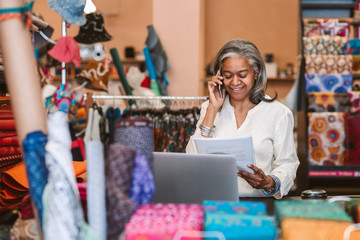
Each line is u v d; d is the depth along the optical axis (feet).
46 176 4.11
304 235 4.47
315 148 16.52
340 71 16.96
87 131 12.80
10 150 7.13
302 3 18.45
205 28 29.35
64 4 9.04
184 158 5.70
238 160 7.34
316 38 17.25
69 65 15.60
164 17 19.67
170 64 19.66
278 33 29.12
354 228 4.47
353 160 16.31
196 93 19.58
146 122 4.89
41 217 4.12
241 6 29.30
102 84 14.79
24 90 4.55
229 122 9.07
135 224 4.04
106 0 29.60
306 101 16.89
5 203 6.43
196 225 4.09
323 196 6.64
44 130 4.51
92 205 3.95
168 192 5.70
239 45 8.54
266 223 4.18
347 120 16.39
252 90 8.83
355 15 18.25
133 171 4.23
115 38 29.73
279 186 7.92
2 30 4.64
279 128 8.84
